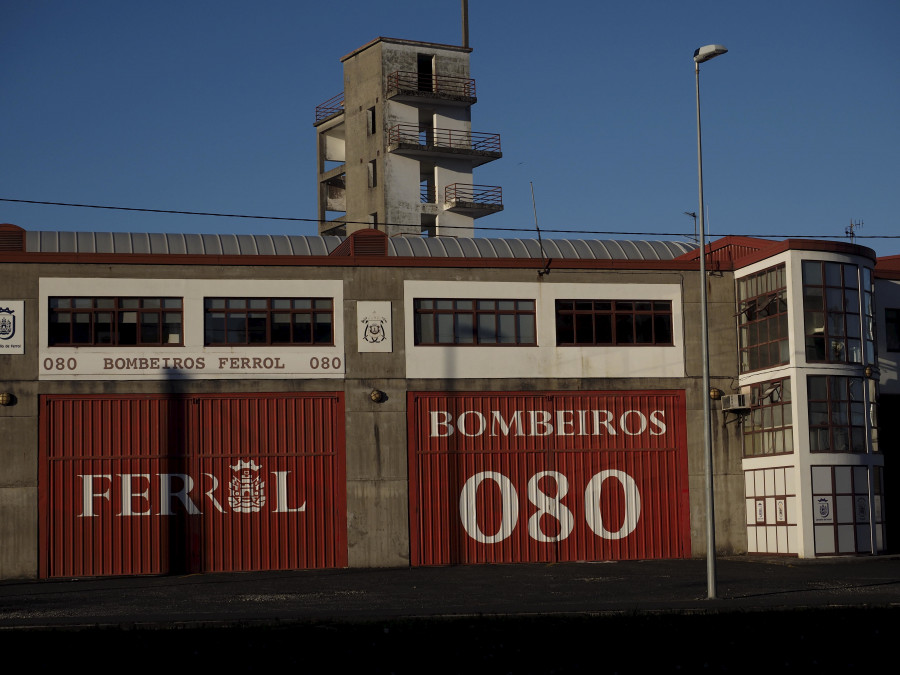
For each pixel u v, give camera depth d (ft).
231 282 134.10
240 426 132.46
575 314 141.49
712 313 144.66
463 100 266.57
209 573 128.36
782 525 133.59
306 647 63.57
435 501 135.03
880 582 102.01
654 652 61.72
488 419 137.69
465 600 92.58
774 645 63.77
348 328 136.05
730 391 143.54
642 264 143.64
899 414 147.84
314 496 132.87
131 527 128.77
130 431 130.11
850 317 135.44
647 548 138.62
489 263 139.95
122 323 131.54
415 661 59.36
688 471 140.87
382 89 263.90
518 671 56.90
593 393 140.36
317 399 134.51
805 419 131.23
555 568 126.93
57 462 128.26
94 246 136.98
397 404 135.85
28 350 129.18
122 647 64.08
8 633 70.59
